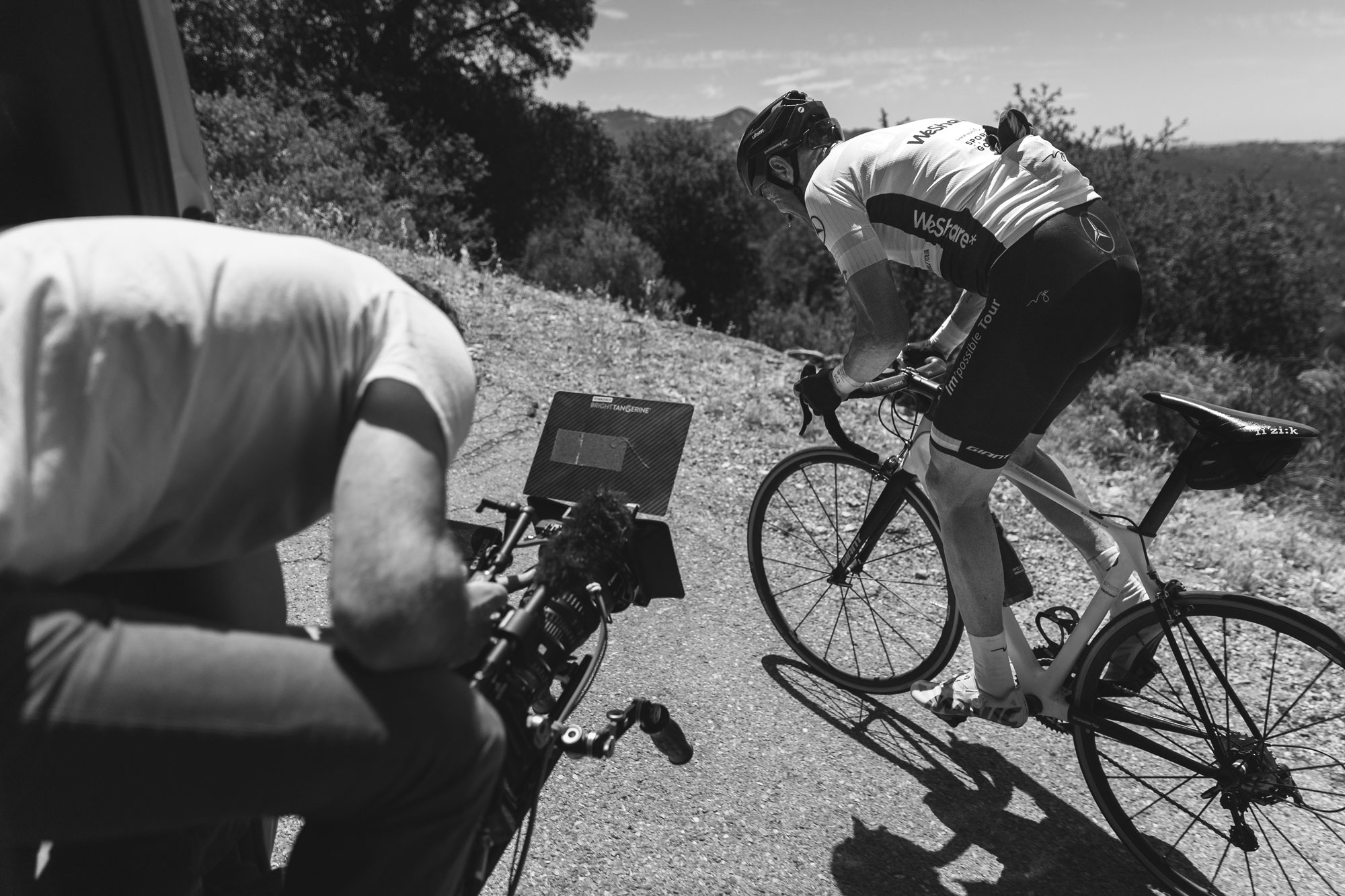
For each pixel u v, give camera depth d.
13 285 1.05
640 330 6.95
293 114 12.33
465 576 1.18
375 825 1.17
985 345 2.33
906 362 2.90
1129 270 2.33
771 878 2.23
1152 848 2.37
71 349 1.04
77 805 1.03
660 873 2.21
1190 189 15.37
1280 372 10.40
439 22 29.59
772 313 29.97
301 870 1.19
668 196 36.72
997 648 2.52
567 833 2.29
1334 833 2.47
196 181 1.80
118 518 1.10
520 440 4.70
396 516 1.10
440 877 1.22
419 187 15.77
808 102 2.75
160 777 1.03
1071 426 6.81
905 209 2.45
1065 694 2.55
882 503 2.98
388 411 1.17
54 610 1.03
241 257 1.16
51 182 1.46
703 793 2.48
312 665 1.11
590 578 1.63
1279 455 2.18
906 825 2.46
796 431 5.25
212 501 1.18
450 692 1.18
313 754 1.08
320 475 1.27
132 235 1.13
